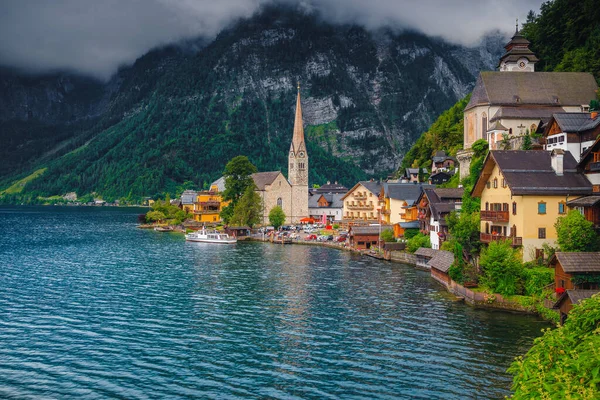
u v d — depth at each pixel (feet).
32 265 367.25
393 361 169.27
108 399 144.25
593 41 434.30
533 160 261.03
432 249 348.18
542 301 219.82
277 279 308.40
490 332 197.57
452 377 156.25
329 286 285.64
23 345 186.50
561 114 279.90
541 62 496.64
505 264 232.32
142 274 328.08
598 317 101.55
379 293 266.36
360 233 449.48
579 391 76.84
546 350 95.66
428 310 230.89
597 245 220.64
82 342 189.78
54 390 149.79
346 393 146.82
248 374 160.45
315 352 178.29
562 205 246.68
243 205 588.09
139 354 177.58
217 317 222.28
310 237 526.16
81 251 453.17
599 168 240.12
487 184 278.26
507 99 399.44
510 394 144.87
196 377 158.51
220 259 399.44
